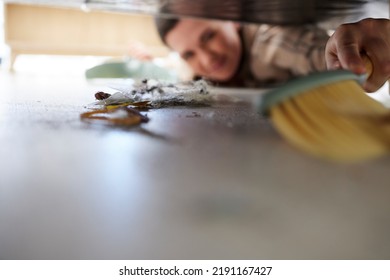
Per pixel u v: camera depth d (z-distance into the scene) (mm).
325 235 173
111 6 1017
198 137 361
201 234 173
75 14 2086
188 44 1475
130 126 410
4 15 1964
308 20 1075
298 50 1308
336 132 314
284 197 214
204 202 207
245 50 1443
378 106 398
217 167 268
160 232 176
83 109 521
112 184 235
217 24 1440
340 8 897
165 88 694
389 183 235
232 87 1343
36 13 2010
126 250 163
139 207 201
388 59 544
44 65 2072
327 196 215
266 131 385
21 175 250
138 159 287
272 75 1433
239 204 203
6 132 367
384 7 875
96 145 327
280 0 842
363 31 565
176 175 252
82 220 187
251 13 997
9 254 163
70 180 241
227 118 472
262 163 277
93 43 2150
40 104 570
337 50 546
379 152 288
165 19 1472
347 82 406
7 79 1136
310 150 294
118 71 1324
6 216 192
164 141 344
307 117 326
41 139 345
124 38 2205
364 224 184
